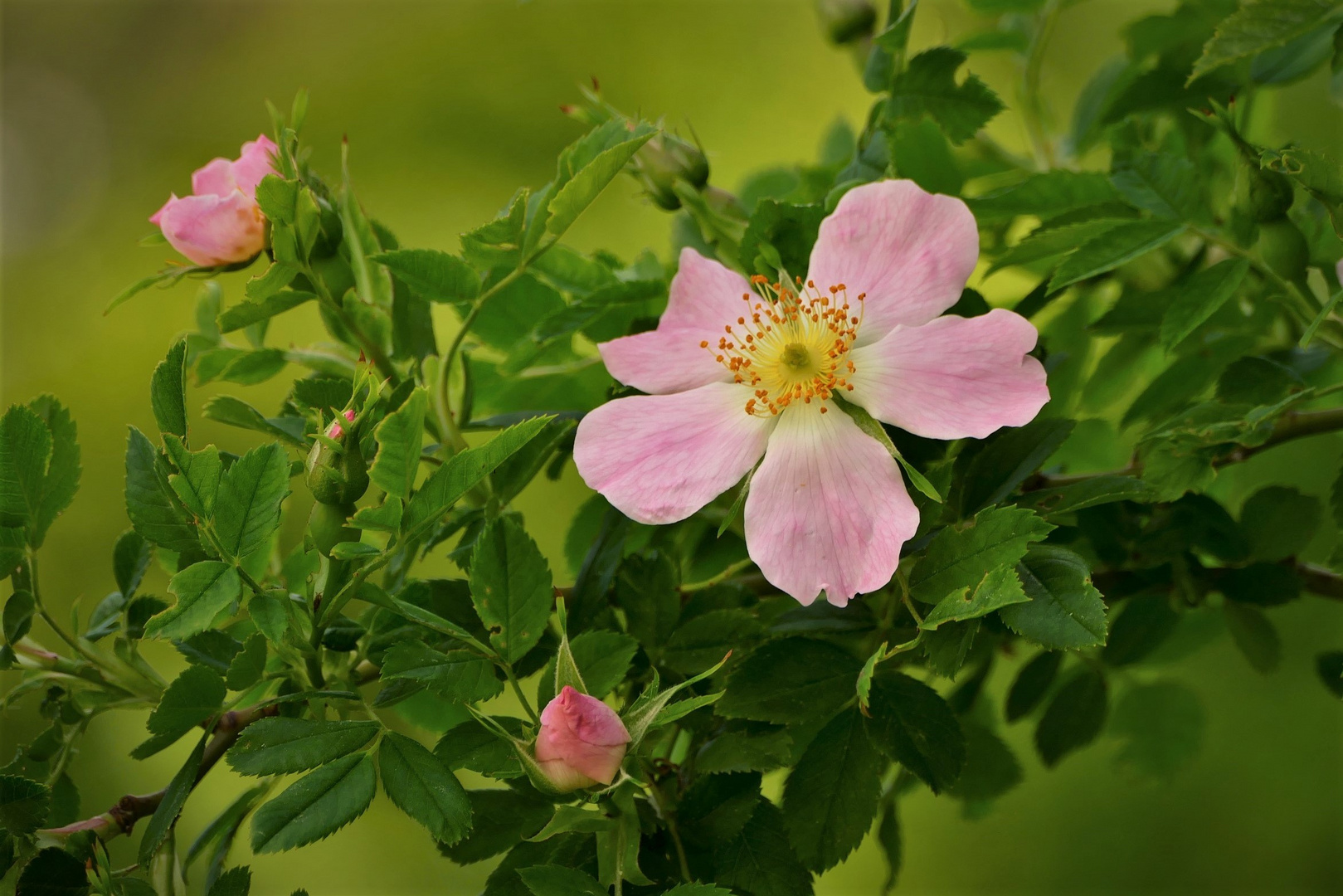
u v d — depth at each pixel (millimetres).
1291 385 423
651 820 401
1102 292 483
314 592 406
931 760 399
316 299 429
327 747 391
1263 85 461
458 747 396
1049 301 431
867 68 448
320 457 399
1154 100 461
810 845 398
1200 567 441
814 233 427
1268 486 439
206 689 398
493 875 401
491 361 459
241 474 394
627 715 389
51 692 418
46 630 931
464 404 437
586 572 420
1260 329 447
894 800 446
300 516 776
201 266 427
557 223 415
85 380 1146
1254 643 442
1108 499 406
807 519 403
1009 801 768
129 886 397
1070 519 420
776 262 423
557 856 401
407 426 389
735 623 414
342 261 427
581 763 385
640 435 412
